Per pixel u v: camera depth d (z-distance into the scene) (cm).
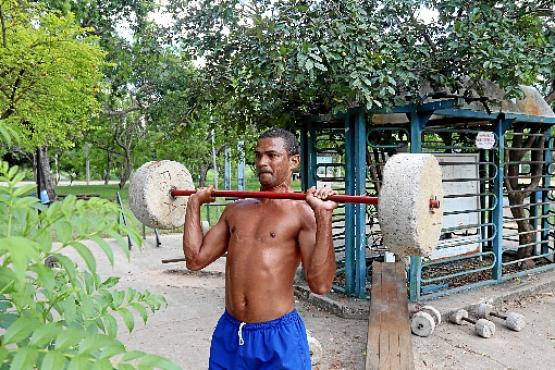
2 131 138
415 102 529
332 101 542
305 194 229
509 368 412
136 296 186
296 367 239
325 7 472
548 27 544
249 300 238
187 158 2094
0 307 137
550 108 702
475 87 514
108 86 1016
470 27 473
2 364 104
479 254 633
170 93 714
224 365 245
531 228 775
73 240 116
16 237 94
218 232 258
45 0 940
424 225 195
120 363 108
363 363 419
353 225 584
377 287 501
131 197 269
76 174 4306
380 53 470
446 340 470
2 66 680
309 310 568
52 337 106
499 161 629
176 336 489
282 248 240
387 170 198
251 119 661
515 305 581
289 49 464
